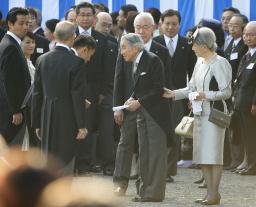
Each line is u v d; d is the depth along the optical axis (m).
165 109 32.00
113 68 43.09
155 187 32.28
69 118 28.50
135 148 33.53
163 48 37.69
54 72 28.55
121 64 33.69
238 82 44.72
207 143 31.11
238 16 47.03
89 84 42.56
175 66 43.88
